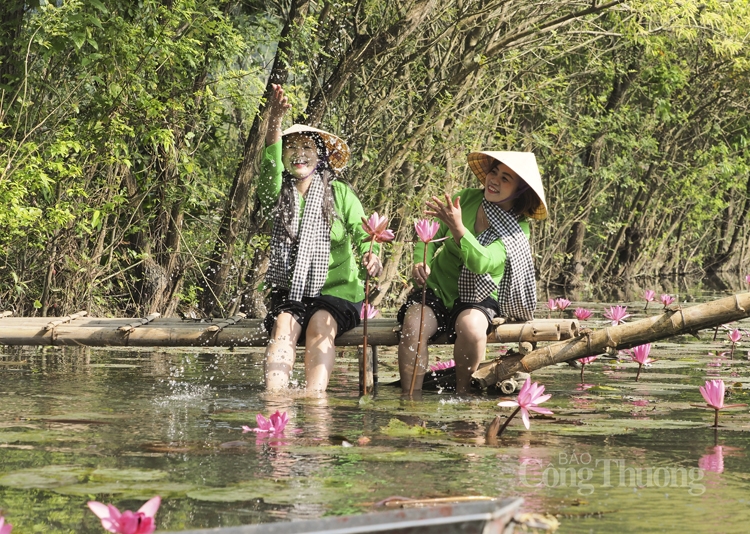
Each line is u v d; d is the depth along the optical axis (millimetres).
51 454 4258
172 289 13844
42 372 7844
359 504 3365
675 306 6824
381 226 6281
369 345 7113
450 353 9844
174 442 4582
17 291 11797
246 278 14172
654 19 19000
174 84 11992
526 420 4684
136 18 11477
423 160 16516
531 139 21672
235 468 3969
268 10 15188
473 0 15805
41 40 10062
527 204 6992
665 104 25703
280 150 6977
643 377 7855
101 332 7543
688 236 43125
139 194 12930
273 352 6738
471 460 4219
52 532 3039
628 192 33938
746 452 4488
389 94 15969
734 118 33000
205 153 14672
